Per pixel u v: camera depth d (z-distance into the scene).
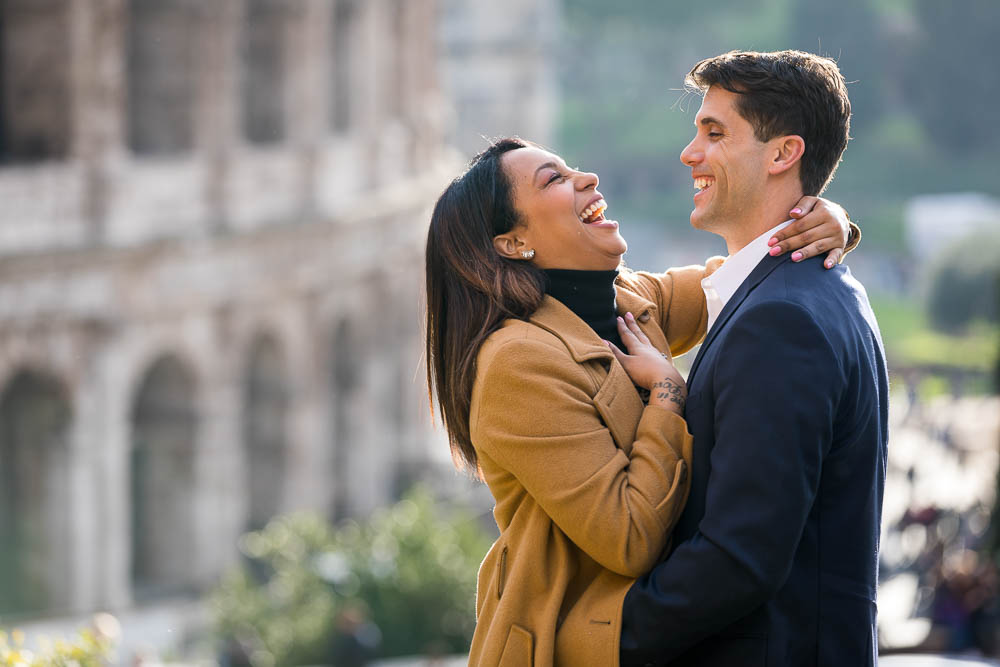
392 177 72.19
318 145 64.44
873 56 183.88
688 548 7.55
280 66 64.25
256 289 60.09
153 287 54.66
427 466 74.75
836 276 8.11
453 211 8.55
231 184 59.09
